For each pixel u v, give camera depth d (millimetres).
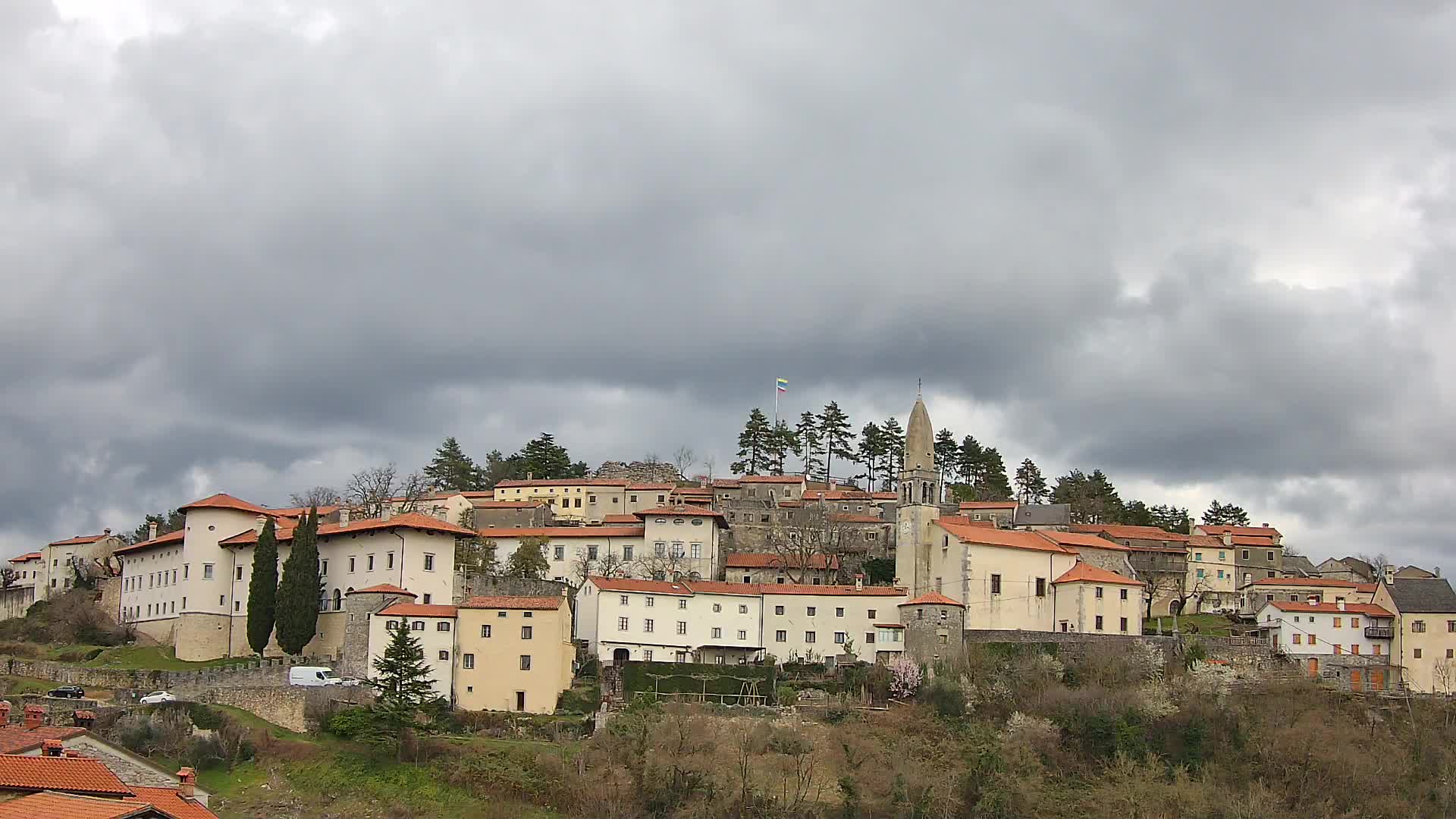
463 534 144750
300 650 138000
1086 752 126500
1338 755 125062
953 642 145500
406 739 113750
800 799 112688
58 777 62750
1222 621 181750
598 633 143250
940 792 115312
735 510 199125
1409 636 157125
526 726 124250
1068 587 159000
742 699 135625
